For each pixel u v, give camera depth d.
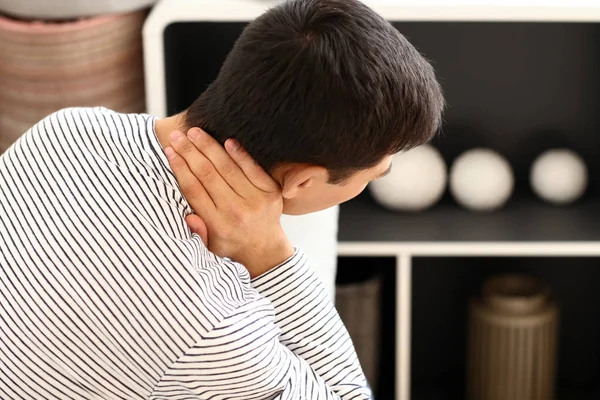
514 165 2.21
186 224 1.01
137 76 1.95
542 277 2.29
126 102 1.93
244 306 1.01
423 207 2.08
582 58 2.13
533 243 1.92
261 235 1.09
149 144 1.04
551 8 1.77
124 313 0.97
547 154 2.10
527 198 2.17
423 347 2.36
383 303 2.31
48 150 1.05
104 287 0.97
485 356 2.09
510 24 2.11
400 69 0.98
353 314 2.04
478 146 2.20
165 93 1.87
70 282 0.98
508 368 2.07
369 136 0.97
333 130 0.96
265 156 1.01
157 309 0.97
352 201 2.17
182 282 0.97
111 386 1.01
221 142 1.03
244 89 0.99
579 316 2.31
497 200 2.06
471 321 2.13
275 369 1.01
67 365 1.01
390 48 0.98
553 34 2.11
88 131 1.05
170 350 0.97
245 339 0.98
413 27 2.12
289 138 0.98
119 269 0.97
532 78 2.15
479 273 2.29
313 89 0.95
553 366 2.11
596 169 2.21
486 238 1.95
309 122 0.96
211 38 2.14
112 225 0.98
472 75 2.15
